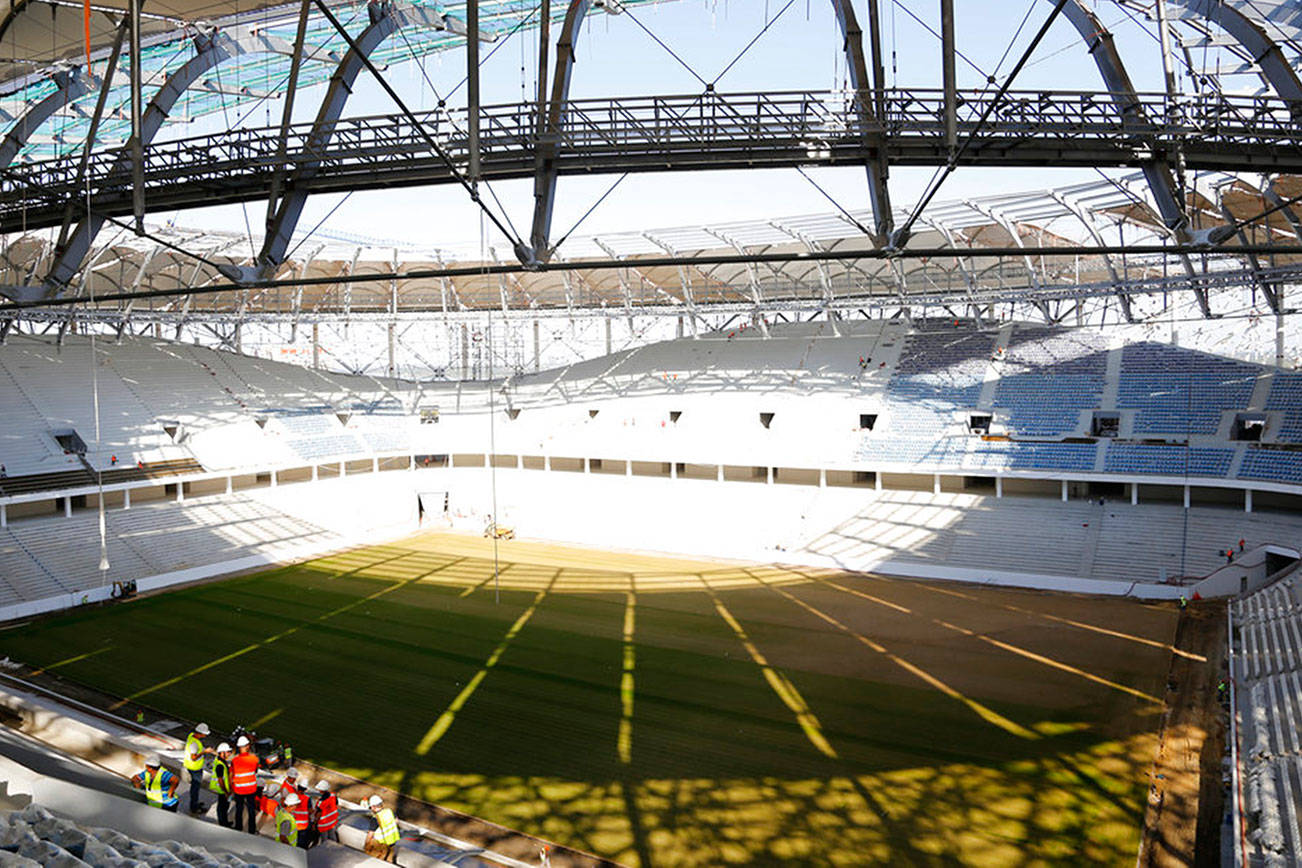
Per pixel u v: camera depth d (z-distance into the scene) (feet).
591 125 57.06
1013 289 163.53
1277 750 68.44
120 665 100.83
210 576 150.41
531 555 166.71
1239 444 141.79
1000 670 95.35
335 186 64.49
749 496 179.83
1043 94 53.11
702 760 73.82
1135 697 86.07
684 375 215.10
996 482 161.07
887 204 54.08
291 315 204.85
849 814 64.13
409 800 66.90
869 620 117.08
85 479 157.69
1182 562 130.31
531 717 83.71
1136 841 59.72
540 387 230.48
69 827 27.12
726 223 163.43
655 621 118.01
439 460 230.48
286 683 93.86
